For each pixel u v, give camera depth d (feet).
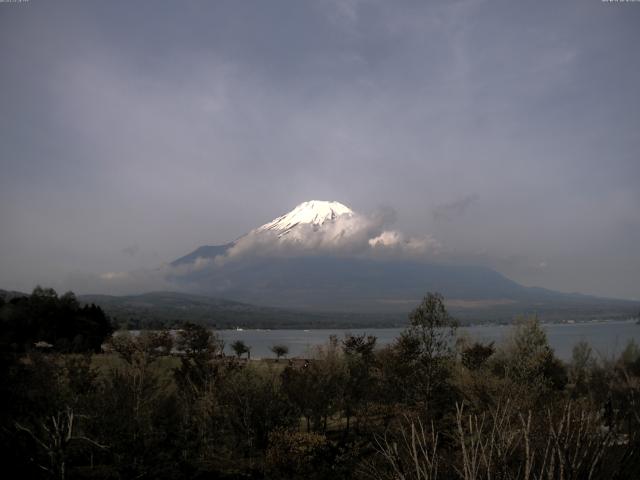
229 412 65.77
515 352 74.84
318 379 76.79
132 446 48.37
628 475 16.80
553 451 15.31
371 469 22.52
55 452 41.91
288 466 55.52
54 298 215.72
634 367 75.61
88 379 67.51
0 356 57.72
